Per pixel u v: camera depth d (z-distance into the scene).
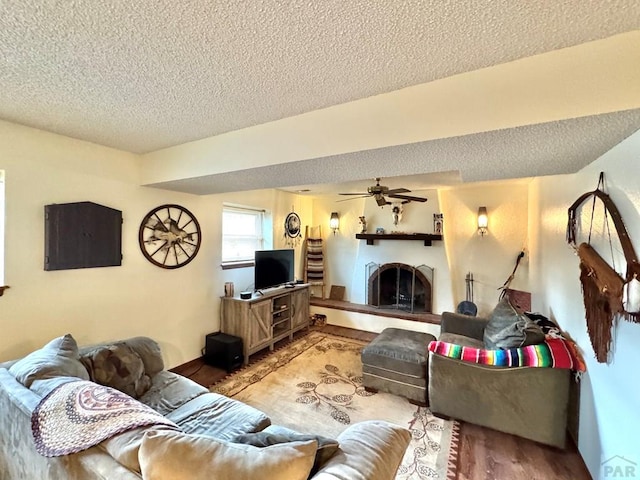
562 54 1.25
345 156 1.81
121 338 2.85
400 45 1.22
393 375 2.92
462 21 1.07
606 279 1.66
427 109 1.52
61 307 2.43
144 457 1.01
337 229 5.72
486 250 4.63
